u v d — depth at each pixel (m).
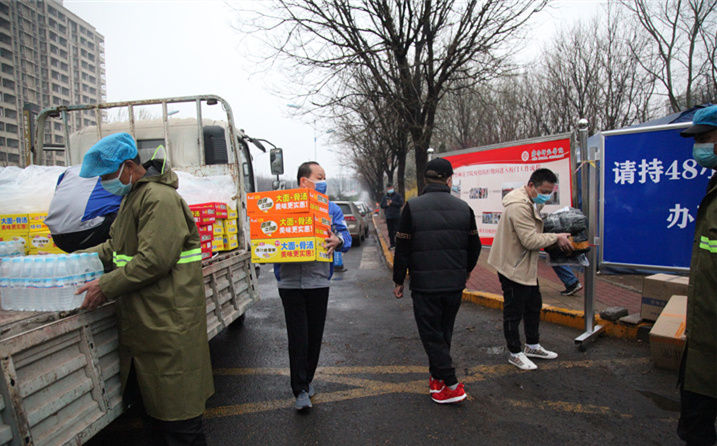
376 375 3.93
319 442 2.87
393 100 10.62
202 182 4.36
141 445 2.93
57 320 1.98
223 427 3.09
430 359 3.27
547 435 2.86
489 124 18.95
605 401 3.29
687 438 2.32
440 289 3.19
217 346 4.87
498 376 3.80
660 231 4.11
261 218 3.06
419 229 3.23
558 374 3.79
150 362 2.15
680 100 13.36
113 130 5.47
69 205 3.10
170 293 2.16
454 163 5.88
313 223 2.97
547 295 6.15
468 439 2.84
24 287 2.08
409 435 2.91
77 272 2.12
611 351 4.25
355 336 5.07
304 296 3.25
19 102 62.78
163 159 2.29
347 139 15.62
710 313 2.16
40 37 67.69
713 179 2.29
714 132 2.29
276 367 4.23
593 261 4.42
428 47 9.79
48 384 1.85
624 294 6.02
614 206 4.31
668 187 4.04
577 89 14.22
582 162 4.46
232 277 4.08
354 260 11.82
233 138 4.76
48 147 5.81
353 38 10.05
